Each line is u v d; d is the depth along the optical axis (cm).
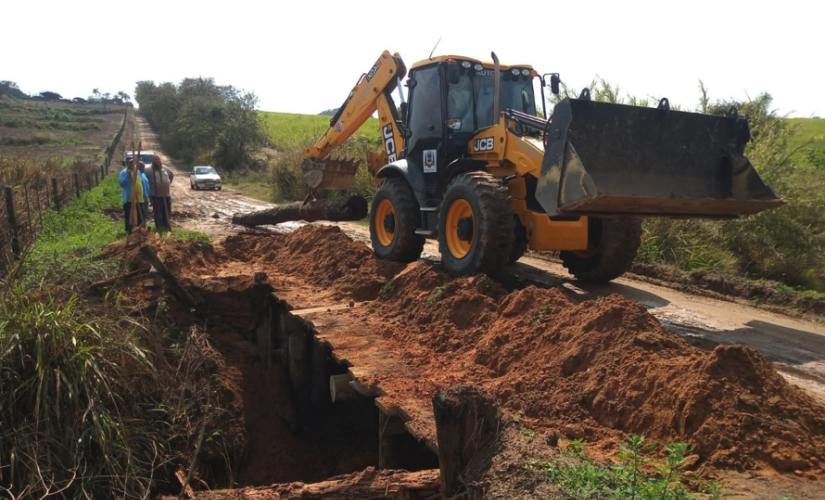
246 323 843
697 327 709
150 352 587
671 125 648
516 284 880
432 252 1136
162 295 774
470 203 731
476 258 716
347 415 828
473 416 352
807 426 379
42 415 457
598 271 859
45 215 1227
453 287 661
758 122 1239
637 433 406
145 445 523
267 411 775
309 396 813
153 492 503
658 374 420
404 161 911
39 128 5422
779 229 1084
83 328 517
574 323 510
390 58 977
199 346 704
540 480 313
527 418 438
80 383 477
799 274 1050
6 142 4234
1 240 866
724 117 671
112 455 472
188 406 603
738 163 655
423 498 408
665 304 807
